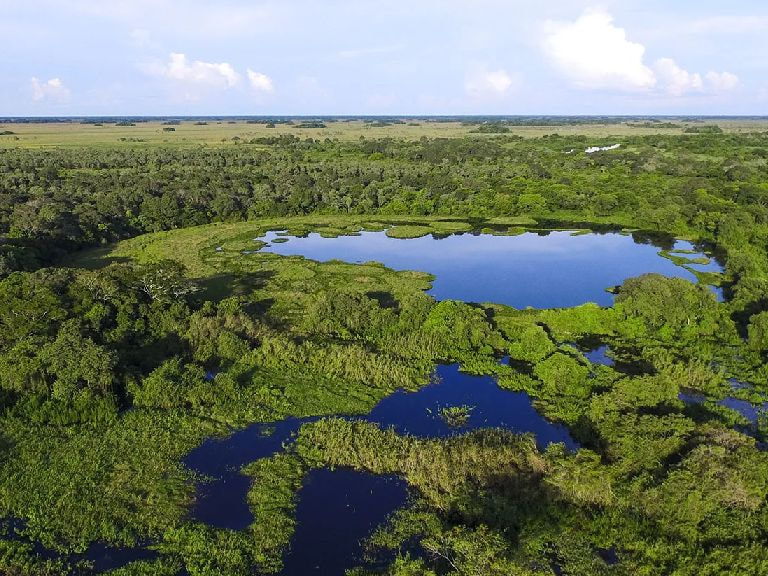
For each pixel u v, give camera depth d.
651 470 36.78
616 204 121.69
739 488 33.53
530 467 38.38
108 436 42.53
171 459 40.50
